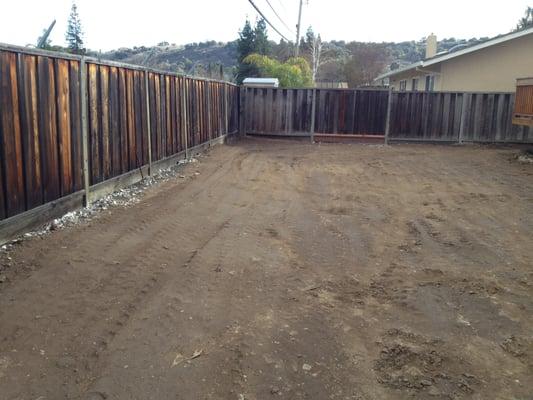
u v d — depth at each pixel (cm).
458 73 2062
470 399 297
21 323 370
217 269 491
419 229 657
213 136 1420
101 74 703
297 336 368
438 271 505
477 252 567
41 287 430
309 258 538
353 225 673
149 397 292
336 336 370
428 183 984
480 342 364
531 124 1378
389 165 1219
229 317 394
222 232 614
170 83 1018
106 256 508
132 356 334
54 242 536
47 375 311
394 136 1727
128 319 383
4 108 490
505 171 1136
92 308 398
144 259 506
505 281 482
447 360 339
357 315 405
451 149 1588
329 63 5278
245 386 306
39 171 558
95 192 703
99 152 709
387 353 347
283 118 1761
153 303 411
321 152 1458
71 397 291
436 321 396
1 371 313
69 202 630
